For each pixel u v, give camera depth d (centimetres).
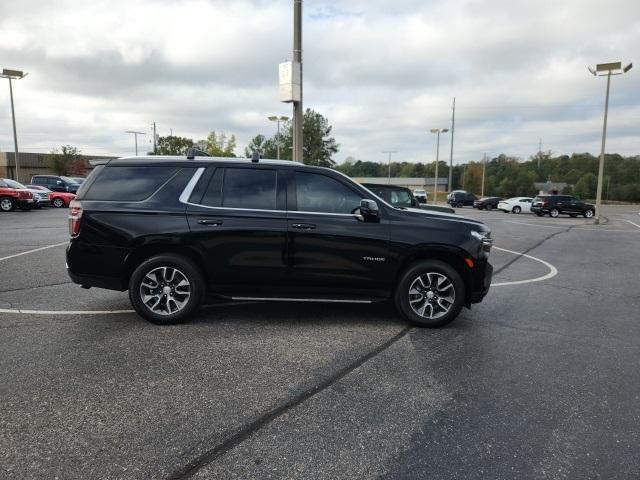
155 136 6750
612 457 280
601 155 2742
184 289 518
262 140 7544
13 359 411
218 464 267
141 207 509
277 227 509
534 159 11825
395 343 475
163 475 255
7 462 264
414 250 517
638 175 9200
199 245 507
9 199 2495
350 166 13075
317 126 7981
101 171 526
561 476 261
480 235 529
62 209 2758
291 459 273
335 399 349
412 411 333
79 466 262
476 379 390
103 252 507
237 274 514
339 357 432
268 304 617
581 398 357
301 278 516
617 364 427
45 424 305
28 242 1193
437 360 430
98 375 381
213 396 349
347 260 516
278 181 525
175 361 414
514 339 494
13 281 728
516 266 1005
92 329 497
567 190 8750
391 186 1152
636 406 346
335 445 288
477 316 585
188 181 521
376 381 382
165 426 306
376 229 517
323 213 519
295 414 326
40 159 5772
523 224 2453
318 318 557
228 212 511
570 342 488
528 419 324
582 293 732
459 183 12019
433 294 525
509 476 261
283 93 888
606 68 2638
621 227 2389
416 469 266
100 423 308
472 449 287
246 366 406
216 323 528
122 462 266
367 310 598
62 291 667
